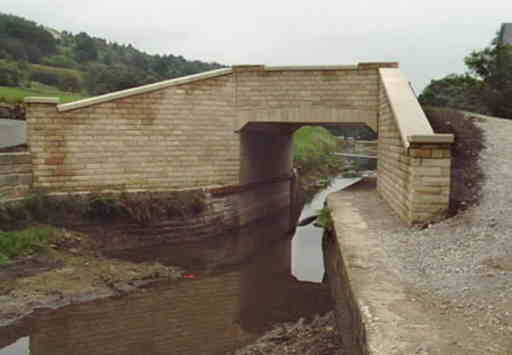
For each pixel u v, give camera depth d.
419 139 12.50
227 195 21.22
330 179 46.00
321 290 14.43
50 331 10.77
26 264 14.27
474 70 34.06
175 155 20.30
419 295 7.62
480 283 7.84
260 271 16.61
